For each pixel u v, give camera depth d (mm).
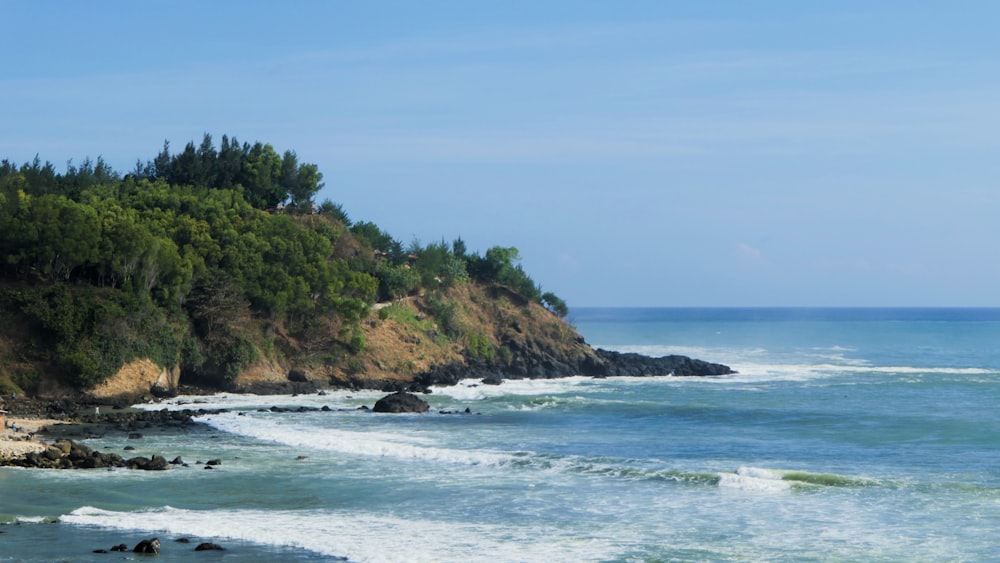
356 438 63094
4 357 80500
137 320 87312
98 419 70562
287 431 66000
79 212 88312
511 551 36281
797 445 62656
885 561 34875
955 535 38250
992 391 100625
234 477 49906
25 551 35406
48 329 82125
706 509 43125
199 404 83125
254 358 94875
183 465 52750
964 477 50094
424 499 45125
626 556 35656
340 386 99500
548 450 60500
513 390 100812
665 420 76500
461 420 75938
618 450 60562
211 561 34562
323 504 44062
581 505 43906
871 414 79375
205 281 94312
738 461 55969
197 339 93625
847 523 40344
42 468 51188
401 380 103125
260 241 102250
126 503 43562
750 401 90938
